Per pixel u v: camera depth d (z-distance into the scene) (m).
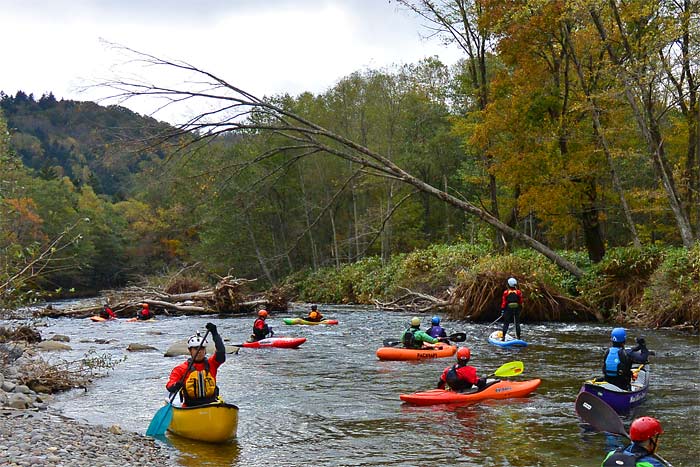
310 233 51.12
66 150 124.69
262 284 53.88
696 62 20.58
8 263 14.12
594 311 23.55
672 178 23.38
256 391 12.04
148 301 30.50
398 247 54.03
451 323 24.08
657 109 27.03
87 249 57.09
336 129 51.09
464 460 7.72
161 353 17.16
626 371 10.12
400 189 52.00
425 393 11.03
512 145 26.19
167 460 7.63
